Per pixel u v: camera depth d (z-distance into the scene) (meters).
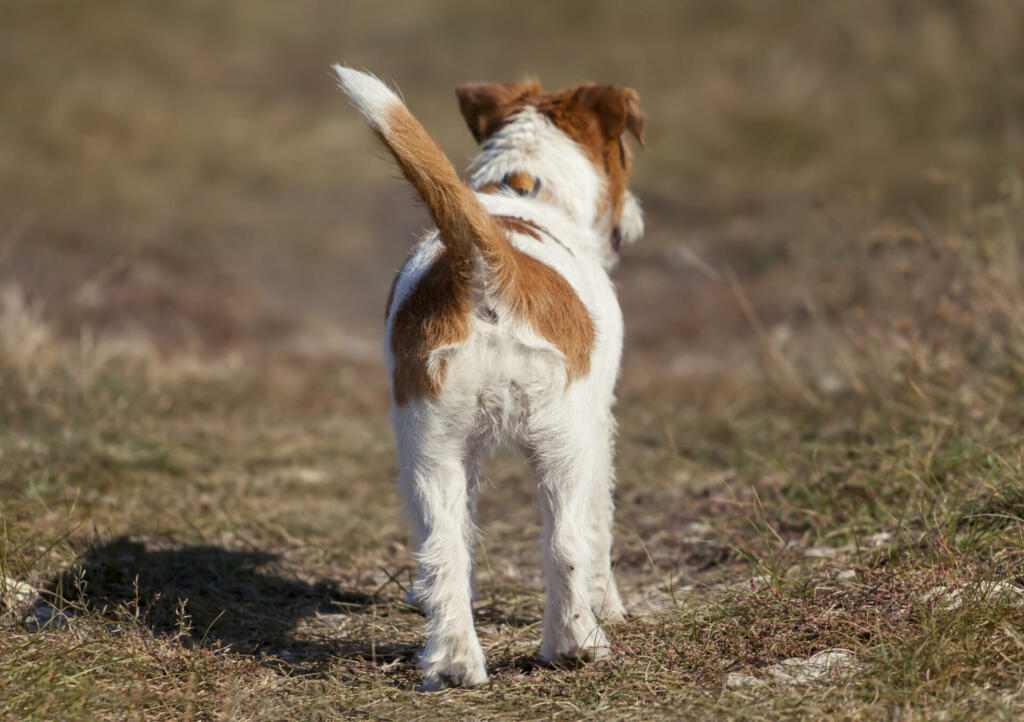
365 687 6.40
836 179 21.92
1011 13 27.22
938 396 9.87
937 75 26.08
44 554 7.83
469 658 6.16
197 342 17.03
